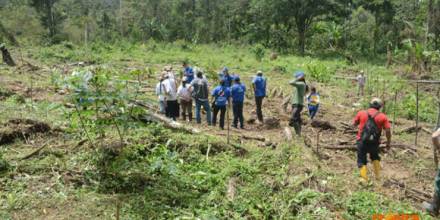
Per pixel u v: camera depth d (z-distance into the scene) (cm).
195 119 1199
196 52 4062
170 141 717
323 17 5150
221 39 5678
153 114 817
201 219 526
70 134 729
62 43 3803
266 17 4531
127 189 601
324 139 1040
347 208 600
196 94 1079
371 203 624
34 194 549
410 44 2784
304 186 648
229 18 5641
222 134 900
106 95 598
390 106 1556
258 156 748
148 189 593
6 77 1520
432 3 3219
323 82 2316
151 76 1950
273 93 1700
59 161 642
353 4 5009
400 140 1106
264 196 606
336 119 1355
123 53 3434
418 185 784
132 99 656
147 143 716
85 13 6681
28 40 4616
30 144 702
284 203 585
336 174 758
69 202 542
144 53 3562
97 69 668
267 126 1125
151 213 535
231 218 548
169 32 5622
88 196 562
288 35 4762
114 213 526
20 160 635
